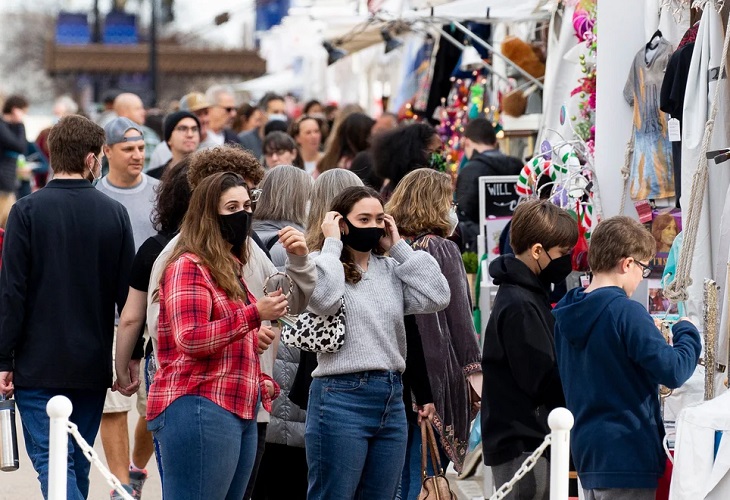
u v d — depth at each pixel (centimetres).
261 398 1157
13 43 13362
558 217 1206
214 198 1064
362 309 1157
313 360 1260
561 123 1811
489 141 2095
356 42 3306
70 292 1305
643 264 1117
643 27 1576
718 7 1365
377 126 2553
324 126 2994
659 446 1091
